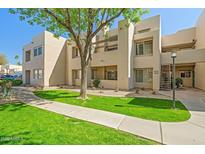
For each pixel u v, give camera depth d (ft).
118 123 17.84
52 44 70.54
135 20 36.24
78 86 69.82
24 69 83.66
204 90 50.29
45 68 67.31
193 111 23.61
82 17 37.45
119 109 24.71
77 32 38.65
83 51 39.29
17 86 68.59
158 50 51.85
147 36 54.90
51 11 33.88
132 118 19.83
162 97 38.22
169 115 21.13
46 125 16.67
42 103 29.81
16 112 22.40
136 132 15.01
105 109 24.77
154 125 17.10
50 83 69.46
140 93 46.01
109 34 69.92
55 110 24.06
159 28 55.62
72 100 33.04
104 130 15.48
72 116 20.70
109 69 68.69
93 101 32.09
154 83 52.26
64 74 76.74
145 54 56.65
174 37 65.41
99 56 65.31
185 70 66.80
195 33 60.23
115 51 59.52
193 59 47.19
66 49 77.82
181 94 42.83
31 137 13.46
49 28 39.45
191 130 15.51
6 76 128.88
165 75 56.34
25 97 37.24
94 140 13.08
